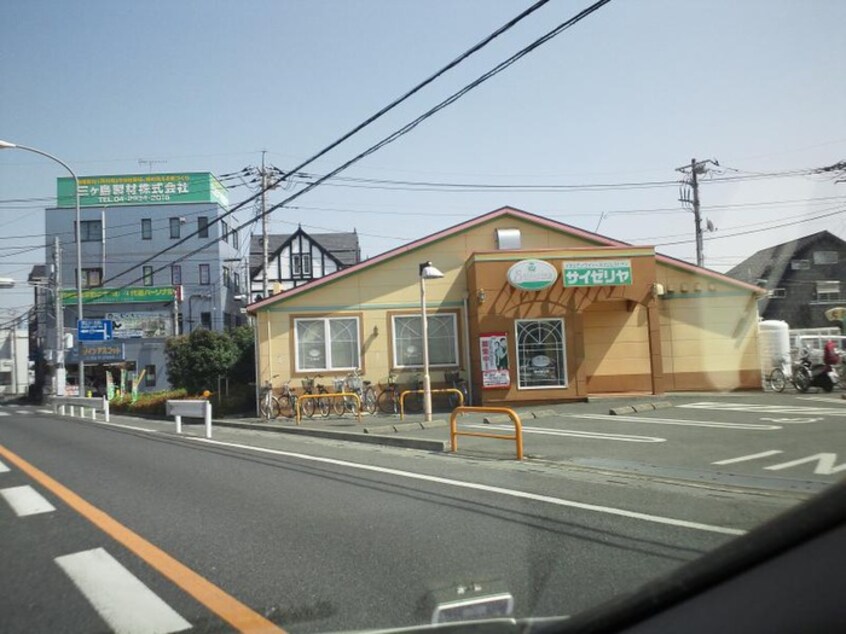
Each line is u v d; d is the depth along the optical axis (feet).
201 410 52.95
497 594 14.65
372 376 68.64
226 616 14.21
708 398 62.39
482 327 65.05
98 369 157.69
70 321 155.12
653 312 66.33
